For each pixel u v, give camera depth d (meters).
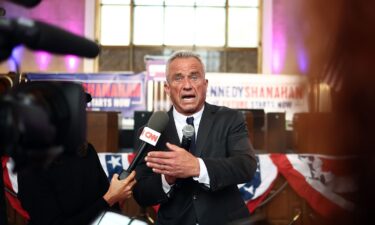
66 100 0.67
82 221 1.68
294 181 3.66
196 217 1.80
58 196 1.70
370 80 0.27
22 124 0.56
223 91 6.04
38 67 7.10
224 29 7.69
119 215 1.30
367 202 0.27
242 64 7.67
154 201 1.84
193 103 1.89
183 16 7.70
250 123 4.34
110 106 5.89
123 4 7.66
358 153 0.27
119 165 3.85
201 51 7.67
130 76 5.89
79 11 7.45
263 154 3.80
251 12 7.68
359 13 0.27
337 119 0.28
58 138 0.65
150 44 7.67
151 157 1.66
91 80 5.93
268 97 6.02
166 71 1.98
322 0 0.28
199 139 1.88
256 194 3.75
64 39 0.59
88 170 1.83
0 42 0.55
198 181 1.70
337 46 0.28
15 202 3.58
